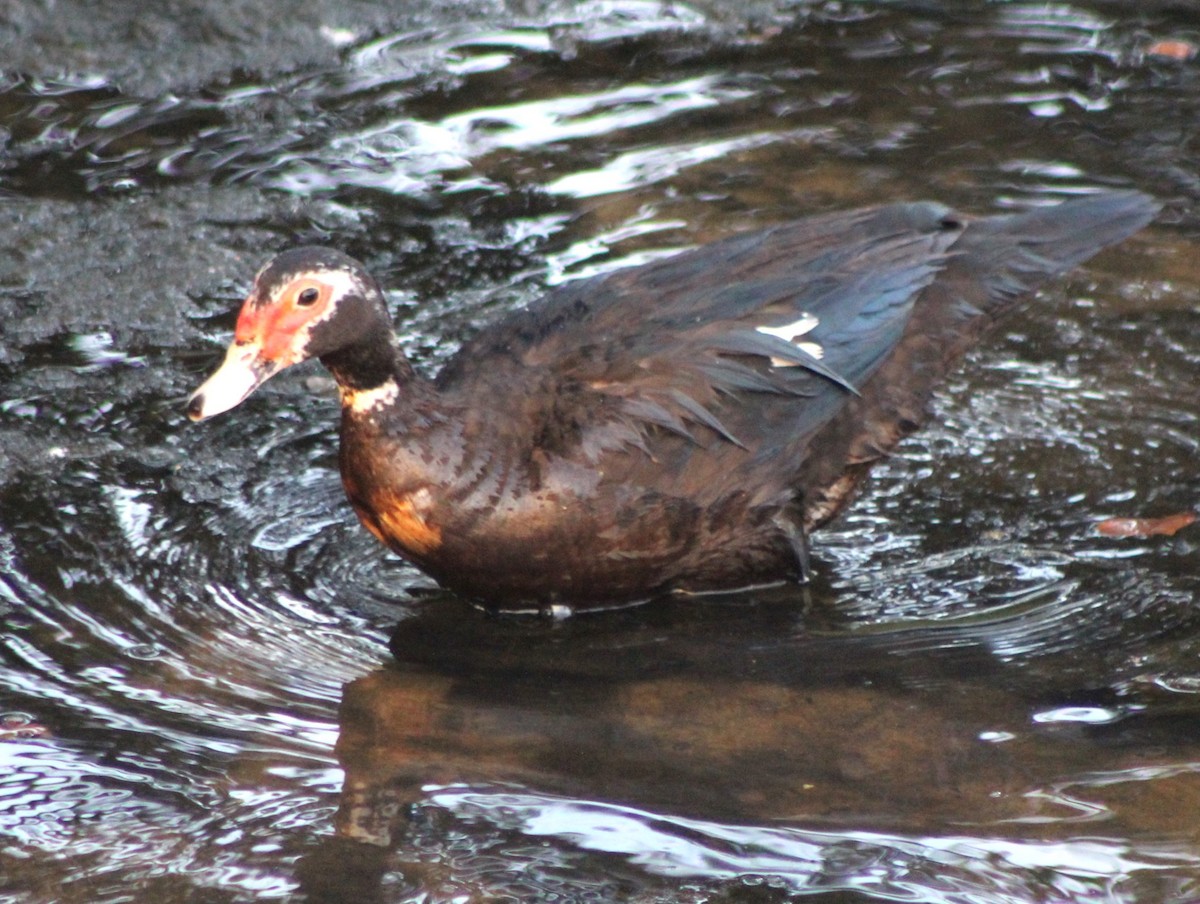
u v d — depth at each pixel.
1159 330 11.38
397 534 8.80
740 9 15.84
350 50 15.28
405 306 11.69
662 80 14.88
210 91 14.67
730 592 9.37
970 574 9.24
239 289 11.98
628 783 7.52
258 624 8.76
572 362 8.92
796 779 7.55
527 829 7.18
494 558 8.70
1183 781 7.45
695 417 8.84
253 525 9.62
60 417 10.51
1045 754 7.68
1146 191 12.93
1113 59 15.04
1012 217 10.05
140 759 7.61
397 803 7.36
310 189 13.20
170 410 10.66
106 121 14.16
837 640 8.74
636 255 12.27
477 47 15.41
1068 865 6.93
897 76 14.84
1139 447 10.27
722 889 6.80
